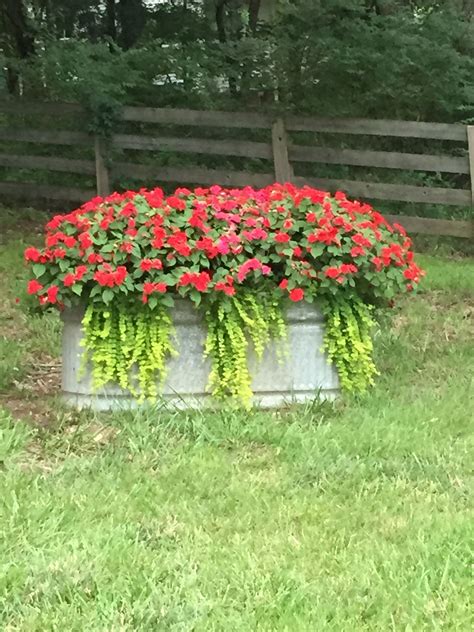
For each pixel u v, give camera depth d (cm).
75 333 511
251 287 507
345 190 1101
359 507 390
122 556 339
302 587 317
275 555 345
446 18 1233
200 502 396
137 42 1520
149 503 391
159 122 1193
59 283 494
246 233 497
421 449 458
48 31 1498
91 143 1205
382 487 414
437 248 1038
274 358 514
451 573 329
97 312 495
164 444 463
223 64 1286
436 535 357
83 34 1591
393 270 522
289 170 1134
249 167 1248
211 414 496
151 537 360
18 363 613
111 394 505
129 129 1267
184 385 506
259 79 1248
